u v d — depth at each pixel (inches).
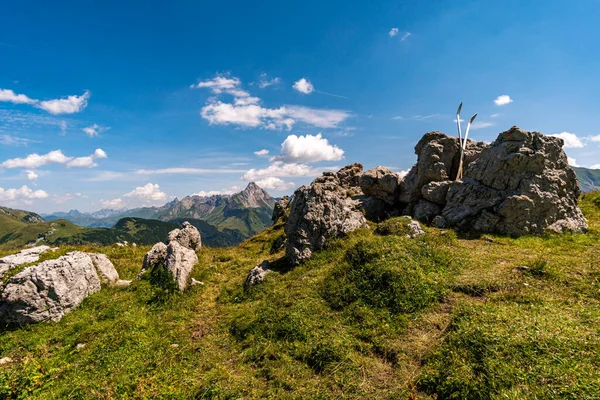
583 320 314.7
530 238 653.9
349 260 538.0
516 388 237.5
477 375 264.1
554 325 300.8
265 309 476.4
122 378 329.7
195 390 310.5
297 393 302.5
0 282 555.2
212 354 394.6
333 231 698.8
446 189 855.1
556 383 232.8
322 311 437.4
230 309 535.8
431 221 835.4
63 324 511.8
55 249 863.7
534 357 260.4
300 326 402.0
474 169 816.9
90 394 307.9
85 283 602.5
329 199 743.7
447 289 437.4
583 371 236.4
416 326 376.5
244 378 336.2
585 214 828.6
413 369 310.8
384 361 335.0
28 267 547.5
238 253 994.1
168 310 552.1
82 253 645.9
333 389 302.7
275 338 399.5
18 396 317.1
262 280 604.4
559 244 609.9
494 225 714.2
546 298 376.8
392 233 661.3
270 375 336.8
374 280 455.8
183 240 932.6
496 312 343.3
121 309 555.5
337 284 486.0
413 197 952.3
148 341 422.6
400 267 469.7
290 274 617.0
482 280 443.5
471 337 304.2
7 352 440.1
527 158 728.3
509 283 424.2
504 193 740.0
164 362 366.6
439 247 586.6
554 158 760.3
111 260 867.4
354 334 379.2
